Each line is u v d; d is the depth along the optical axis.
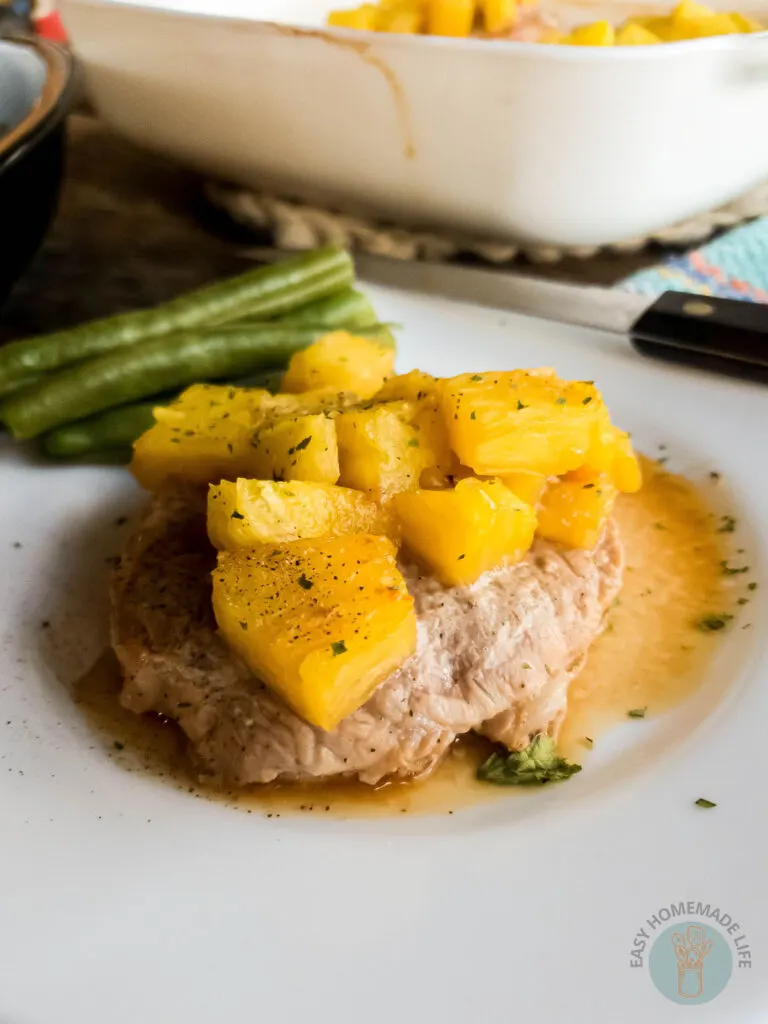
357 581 0.17
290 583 0.17
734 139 0.31
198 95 0.33
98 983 0.13
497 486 0.18
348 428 0.19
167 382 0.25
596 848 0.15
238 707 0.17
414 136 0.31
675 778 0.16
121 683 0.19
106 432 0.24
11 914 0.14
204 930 0.14
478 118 0.29
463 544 0.18
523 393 0.19
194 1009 0.13
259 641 0.16
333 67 0.30
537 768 0.18
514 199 0.32
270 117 0.32
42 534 0.23
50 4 0.47
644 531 0.23
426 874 0.15
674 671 0.19
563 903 0.14
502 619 0.18
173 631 0.18
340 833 0.16
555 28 0.39
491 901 0.14
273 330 0.27
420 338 0.28
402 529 0.19
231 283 0.28
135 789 0.17
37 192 0.29
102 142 0.44
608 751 0.18
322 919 0.14
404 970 0.13
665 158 0.30
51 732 0.18
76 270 0.33
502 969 0.13
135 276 0.33
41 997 0.13
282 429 0.19
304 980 0.13
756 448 0.24
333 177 0.34
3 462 0.24
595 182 0.31
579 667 0.19
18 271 0.30
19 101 0.32
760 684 0.18
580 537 0.19
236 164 0.35
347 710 0.17
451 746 0.18
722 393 0.25
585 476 0.20
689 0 0.37
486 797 0.17
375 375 0.24
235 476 0.21
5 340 0.29
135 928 0.14
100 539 0.23
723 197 0.33
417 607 0.18
